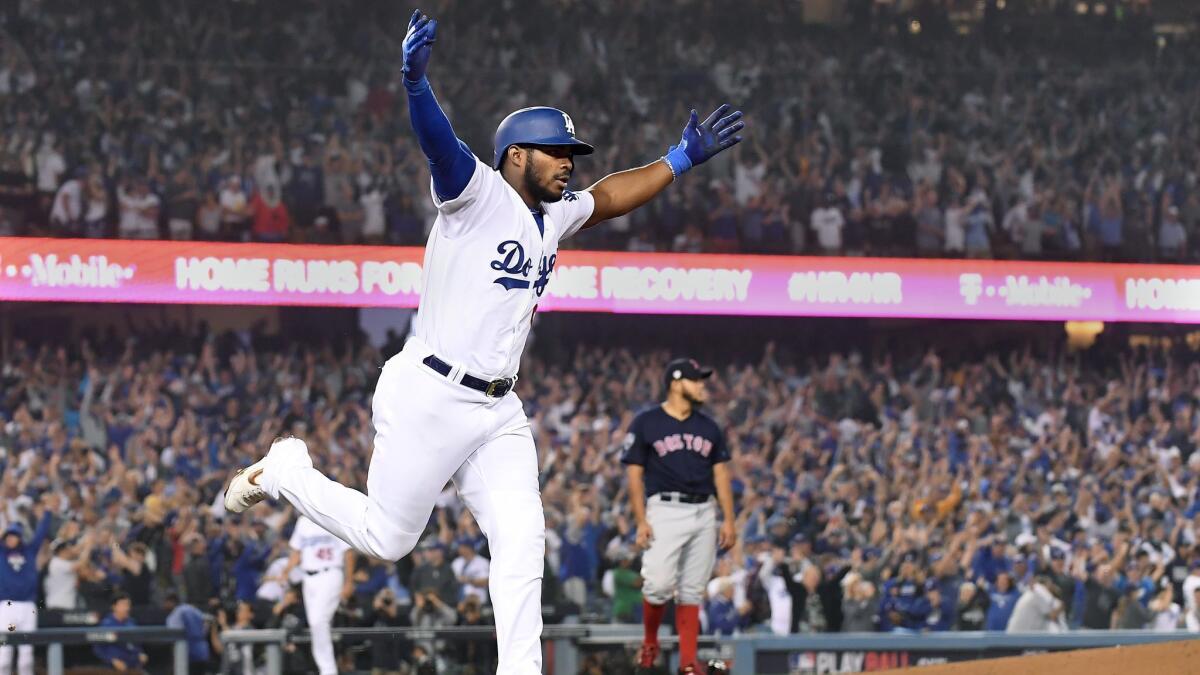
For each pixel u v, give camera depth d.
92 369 18.19
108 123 20.56
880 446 19.28
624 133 23.47
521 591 4.29
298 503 4.57
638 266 20.88
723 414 19.84
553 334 22.38
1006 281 22.05
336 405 18.92
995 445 19.66
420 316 4.34
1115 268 22.36
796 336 23.06
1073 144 24.14
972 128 24.08
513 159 4.27
